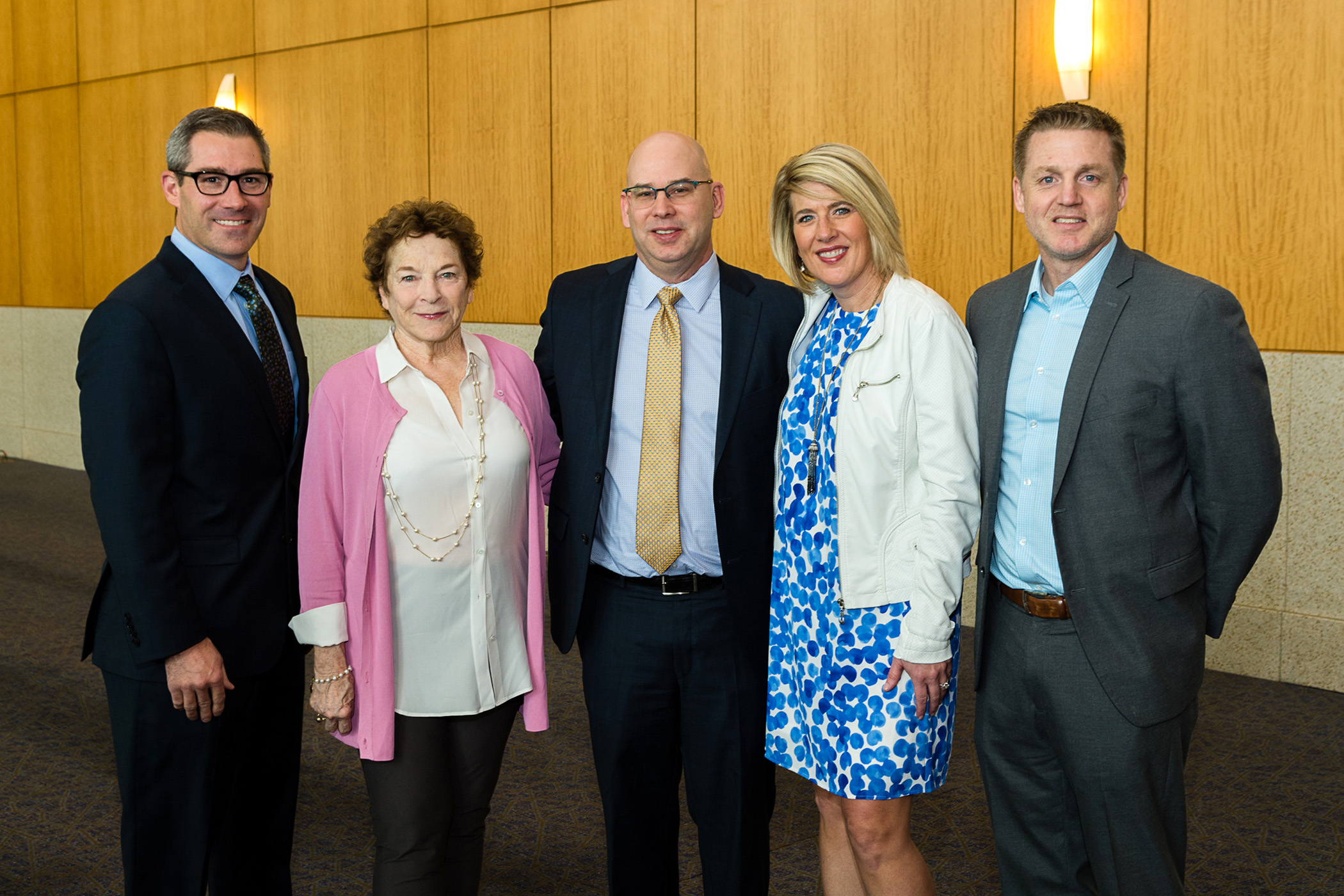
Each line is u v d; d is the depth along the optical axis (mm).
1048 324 2061
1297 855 2922
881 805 2115
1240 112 4258
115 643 2154
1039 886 2176
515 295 6695
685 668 2305
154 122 8453
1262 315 4293
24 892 2783
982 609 2145
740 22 5566
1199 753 3629
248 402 2215
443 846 2133
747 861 2354
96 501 2068
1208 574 2047
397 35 7008
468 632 2107
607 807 2379
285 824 2434
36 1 9086
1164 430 1946
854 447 2072
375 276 2117
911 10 5020
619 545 2320
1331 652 4207
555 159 6391
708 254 2395
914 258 5148
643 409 2320
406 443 2062
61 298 9297
